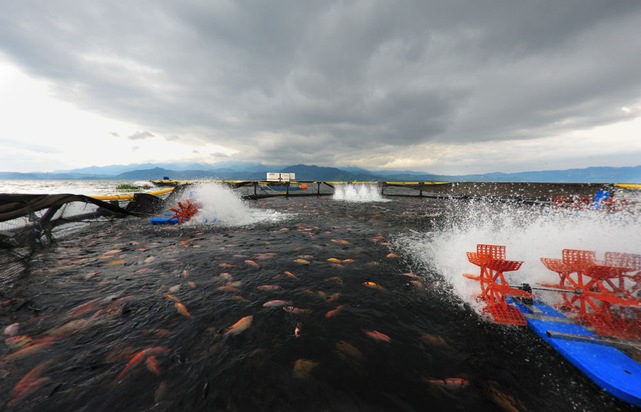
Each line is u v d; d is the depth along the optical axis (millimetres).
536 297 4164
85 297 4262
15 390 2436
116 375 2625
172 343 3102
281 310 3869
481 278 4059
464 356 2961
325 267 5691
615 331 3238
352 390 2480
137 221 10992
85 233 8820
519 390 2521
